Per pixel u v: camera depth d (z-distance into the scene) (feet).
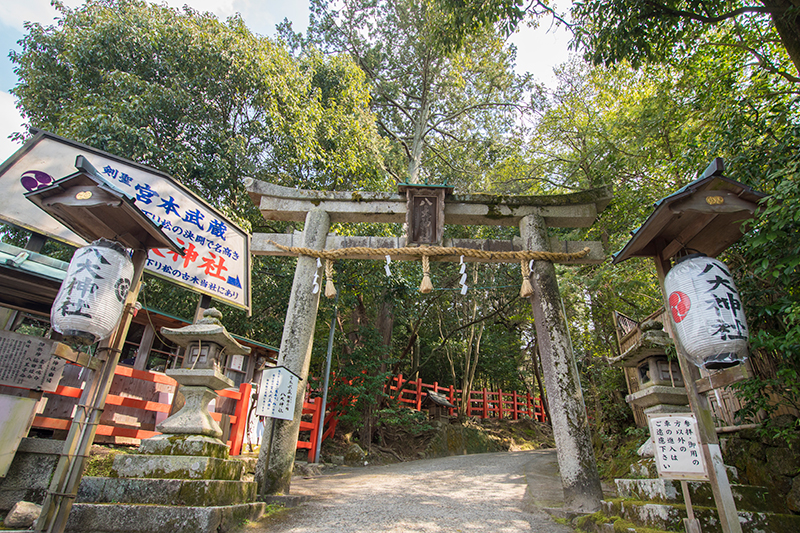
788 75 19.31
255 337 39.88
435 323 63.82
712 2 22.03
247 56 33.86
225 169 33.01
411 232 22.25
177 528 12.40
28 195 11.80
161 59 33.63
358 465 39.34
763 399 14.42
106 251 12.01
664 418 12.96
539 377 72.79
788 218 11.62
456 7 27.27
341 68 44.45
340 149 40.24
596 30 24.75
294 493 20.18
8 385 14.10
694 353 11.60
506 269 57.16
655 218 12.41
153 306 35.24
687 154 21.65
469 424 59.31
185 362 16.74
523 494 21.86
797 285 14.53
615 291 38.45
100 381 12.17
